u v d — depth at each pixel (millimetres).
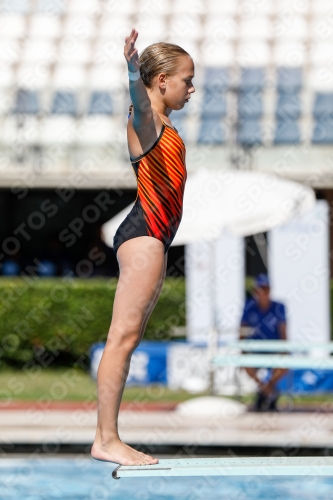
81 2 56594
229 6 55438
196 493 27266
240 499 26031
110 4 56031
